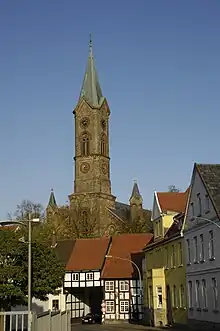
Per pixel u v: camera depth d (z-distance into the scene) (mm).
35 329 23375
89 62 143500
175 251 50156
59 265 50438
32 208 89688
